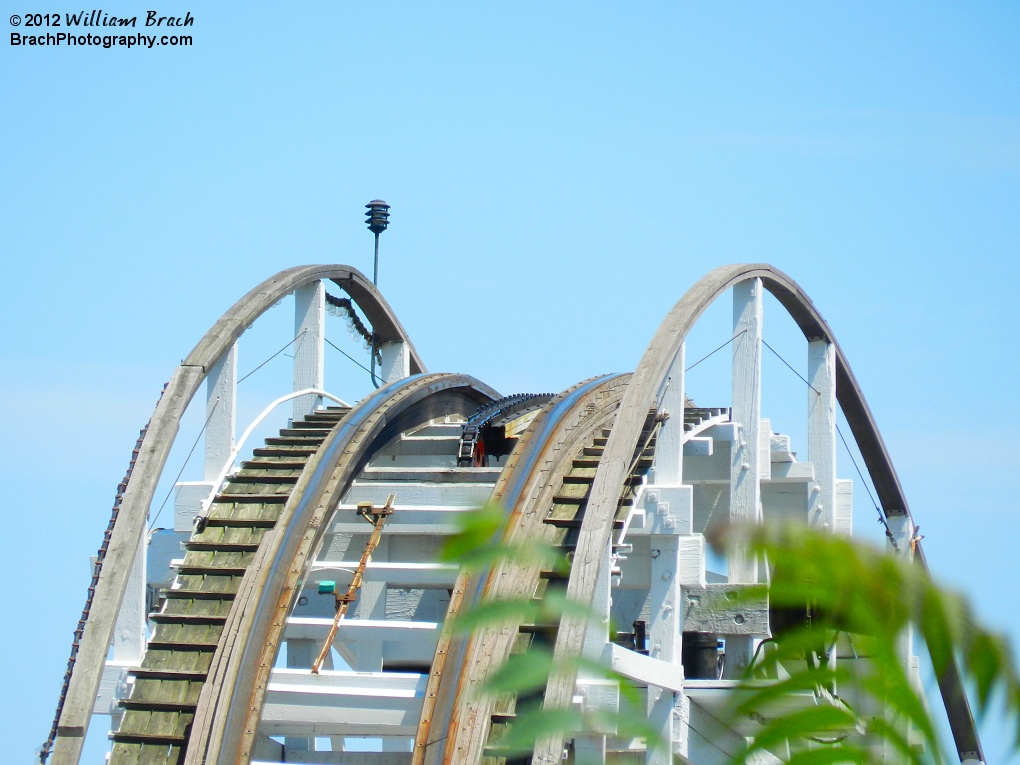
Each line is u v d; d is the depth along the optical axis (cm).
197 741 2716
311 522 3222
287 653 3553
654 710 2975
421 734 2567
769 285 3938
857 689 496
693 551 3200
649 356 3219
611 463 2927
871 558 495
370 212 5219
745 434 3672
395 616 3525
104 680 2939
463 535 508
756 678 526
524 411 4391
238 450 3525
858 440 4762
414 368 4975
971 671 470
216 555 3225
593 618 487
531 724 455
